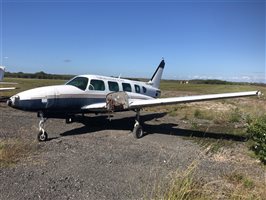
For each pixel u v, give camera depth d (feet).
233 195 17.12
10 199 16.44
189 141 33.91
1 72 84.07
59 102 32.91
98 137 34.40
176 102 35.83
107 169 22.27
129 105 35.22
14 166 21.85
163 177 20.61
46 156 25.02
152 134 37.83
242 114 55.47
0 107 58.80
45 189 18.01
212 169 23.35
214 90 154.61
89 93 36.06
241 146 31.91
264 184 19.65
